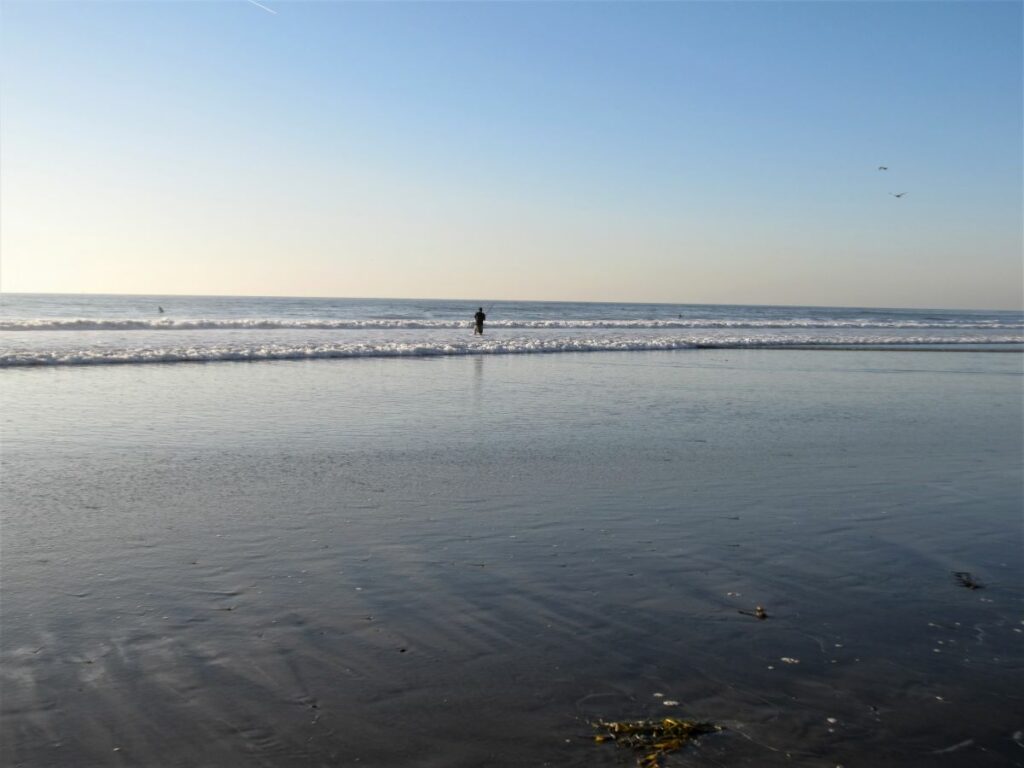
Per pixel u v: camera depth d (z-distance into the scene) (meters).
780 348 36.34
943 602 5.67
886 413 15.44
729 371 24.30
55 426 12.48
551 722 3.98
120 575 5.86
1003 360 31.27
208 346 28.38
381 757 3.66
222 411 14.30
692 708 4.14
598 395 17.61
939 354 34.25
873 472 9.99
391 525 7.26
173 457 10.20
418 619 5.18
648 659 4.69
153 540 6.71
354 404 15.48
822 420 14.38
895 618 5.37
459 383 19.56
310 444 11.22
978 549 6.92
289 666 4.50
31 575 5.82
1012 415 15.51
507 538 6.94
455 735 3.84
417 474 9.40
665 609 5.44
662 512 7.89
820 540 7.08
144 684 4.27
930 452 11.44
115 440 11.36
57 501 7.95
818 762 3.68
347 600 5.47
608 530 7.25
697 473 9.73
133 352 24.59
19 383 17.95
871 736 3.90
